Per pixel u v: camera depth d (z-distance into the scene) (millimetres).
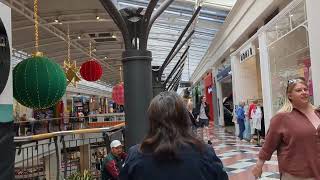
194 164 1424
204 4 14102
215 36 19156
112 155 4293
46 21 8828
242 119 13609
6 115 2590
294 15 8328
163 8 3543
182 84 40281
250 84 14516
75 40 11094
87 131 5129
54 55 13141
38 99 2996
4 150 2549
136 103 3316
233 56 15766
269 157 3006
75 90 27844
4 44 2578
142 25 3355
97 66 8336
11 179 2631
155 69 7152
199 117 12078
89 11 8352
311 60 7051
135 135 3303
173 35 18516
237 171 7305
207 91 26109
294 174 2812
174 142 1454
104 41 11664
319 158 2770
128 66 3348
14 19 8398
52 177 6496
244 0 12578
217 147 11555
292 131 2824
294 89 2889
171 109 1523
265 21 11492
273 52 10203
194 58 29469
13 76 2959
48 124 13445
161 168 1429
